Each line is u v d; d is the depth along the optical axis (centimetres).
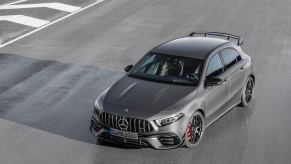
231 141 1294
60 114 1485
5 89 1698
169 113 1173
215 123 1412
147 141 1165
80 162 1170
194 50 1384
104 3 3378
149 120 1159
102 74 1886
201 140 1296
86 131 1360
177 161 1178
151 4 3328
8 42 2364
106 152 1224
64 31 2602
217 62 1377
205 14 3011
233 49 1480
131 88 1272
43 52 2202
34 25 2719
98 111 1224
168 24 2761
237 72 1444
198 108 1238
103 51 2223
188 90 1251
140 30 2625
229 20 2842
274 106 1551
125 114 1173
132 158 1193
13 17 2886
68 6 3250
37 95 1645
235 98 1458
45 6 3216
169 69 1328
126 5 3303
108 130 1196
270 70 1923
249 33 2531
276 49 2230
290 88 1719
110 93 1266
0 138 1304
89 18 2914
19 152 1221
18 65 1992
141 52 2212
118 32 2584
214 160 1185
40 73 1888
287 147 1260
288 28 2644
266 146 1266
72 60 2077
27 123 1410
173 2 3391
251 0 3462
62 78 1830
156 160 1183
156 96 1226
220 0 3469
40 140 1295
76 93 1670
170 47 1412
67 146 1259
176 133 1177
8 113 1482
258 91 1689
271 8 3178
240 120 1435
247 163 1170
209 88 1296
